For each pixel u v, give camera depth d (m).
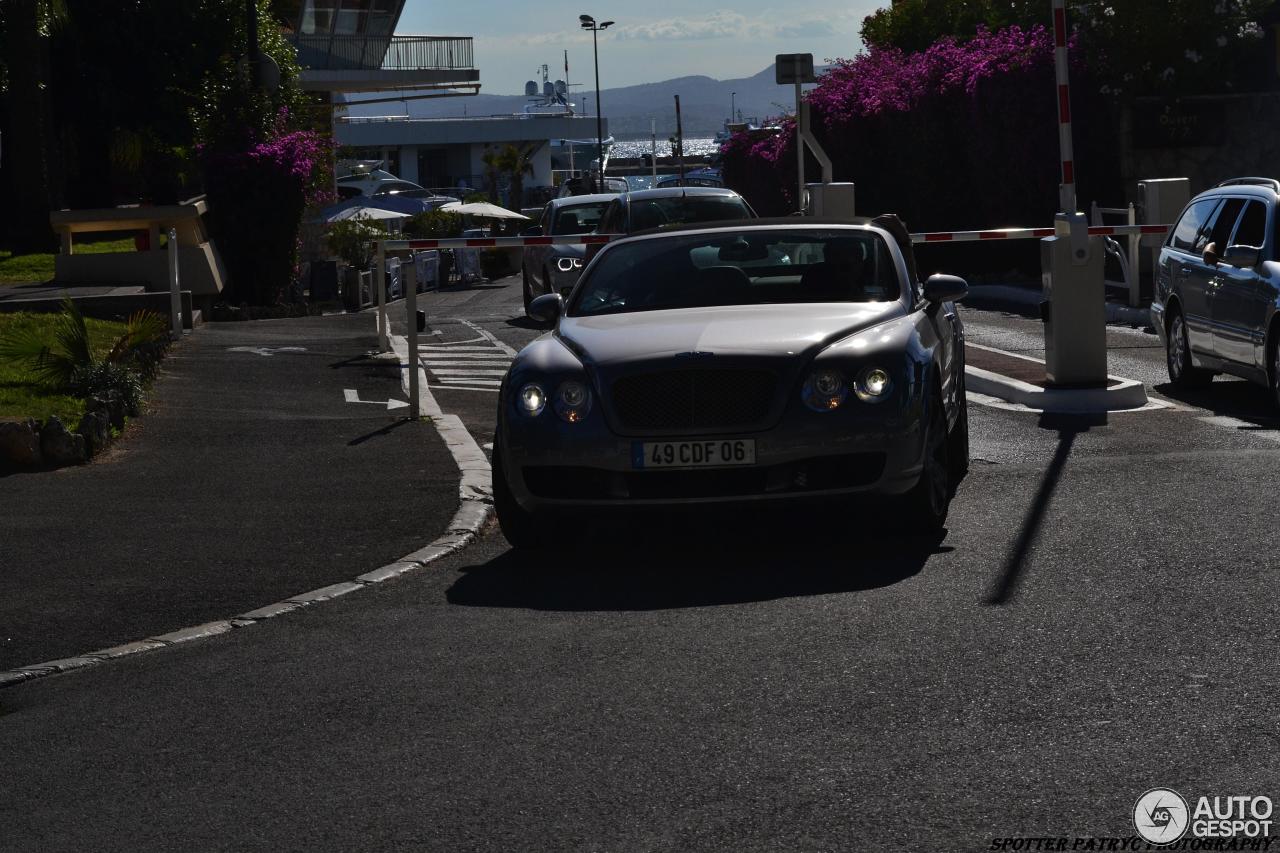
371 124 119.94
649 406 9.52
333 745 6.34
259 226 35.34
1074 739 5.86
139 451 14.77
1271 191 15.52
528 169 123.62
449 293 47.09
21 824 5.64
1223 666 6.67
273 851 5.21
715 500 9.46
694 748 6.00
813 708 6.41
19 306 24.92
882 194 40.31
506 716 6.57
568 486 9.70
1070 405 15.65
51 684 7.67
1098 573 8.56
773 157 48.69
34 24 37.91
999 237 17.06
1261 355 14.72
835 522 10.57
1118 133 32.03
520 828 5.28
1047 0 37.53
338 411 17.30
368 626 8.41
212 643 8.29
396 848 5.17
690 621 8.03
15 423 13.84
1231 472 11.41
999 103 32.25
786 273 11.03
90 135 45.06
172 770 6.16
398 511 11.75
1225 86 32.12
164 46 45.22
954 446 11.98
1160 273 17.59
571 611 8.46
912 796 5.37
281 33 51.66
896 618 7.82
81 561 10.31
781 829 5.14
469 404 18.45
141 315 19.97
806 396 9.43
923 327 10.41
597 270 11.49
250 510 11.94
